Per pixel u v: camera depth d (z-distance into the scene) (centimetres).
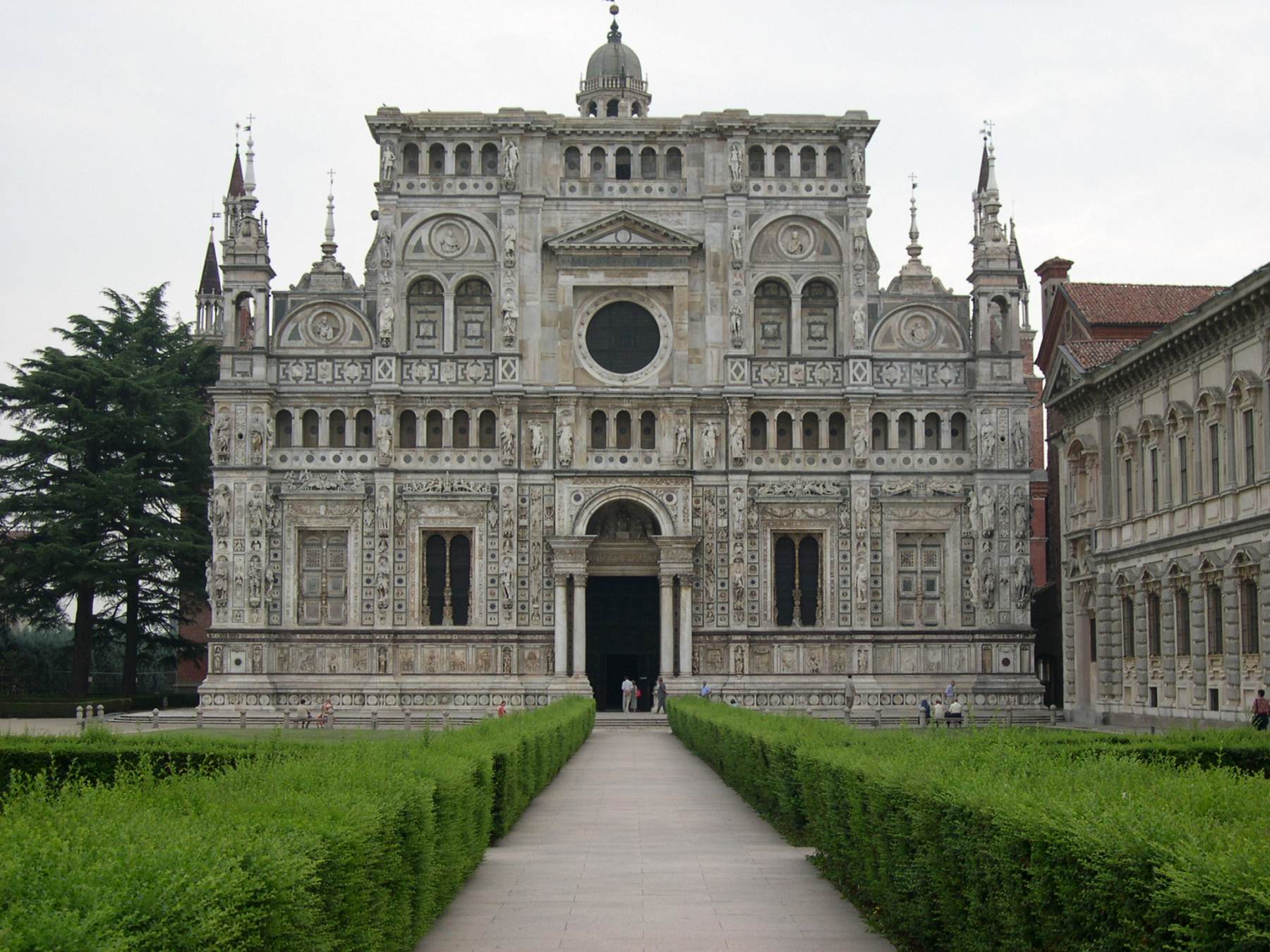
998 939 1986
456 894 2933
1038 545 12656
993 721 4269
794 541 9744
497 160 9906
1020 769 2383
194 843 1550
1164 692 6869
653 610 10050
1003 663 9581
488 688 9462
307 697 9412
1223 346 6212
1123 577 7494
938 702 9438
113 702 10262
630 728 9075
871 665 9550
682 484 9631
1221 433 6269
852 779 2802
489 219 9838
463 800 2955
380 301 9644
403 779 2452
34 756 4328
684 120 9906
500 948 2455
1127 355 7175
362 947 1962
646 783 5506
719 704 7450
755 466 9712
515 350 9638
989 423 9688
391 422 9588
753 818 4350
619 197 9894
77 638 10750
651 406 9725
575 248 9762
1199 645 6456
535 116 9862
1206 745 3900
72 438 10769
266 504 9481
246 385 9500
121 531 10788
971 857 2073
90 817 1680
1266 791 1964
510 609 9512
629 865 3391
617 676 10025
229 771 2288
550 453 9662
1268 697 5744
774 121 9925
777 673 9562
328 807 1973
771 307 9975
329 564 9581
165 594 11138
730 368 9681
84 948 1205
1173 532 6806
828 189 9931
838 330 9881
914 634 9588
